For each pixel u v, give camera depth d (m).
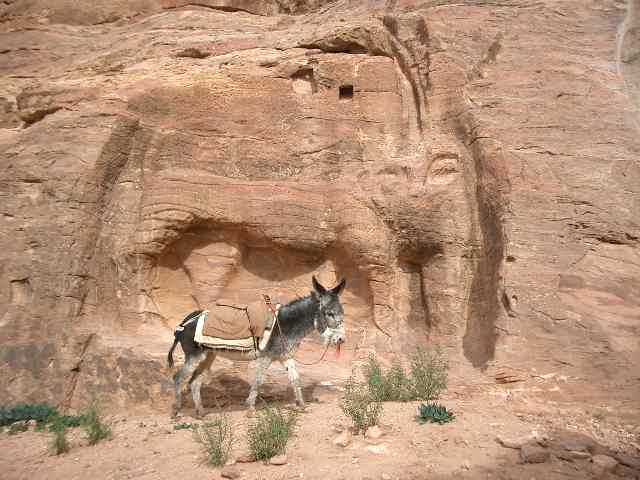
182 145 10.64
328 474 4.74
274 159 10.80
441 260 9.63
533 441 5.32
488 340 8.31
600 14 11.56
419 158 10.48
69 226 9.67
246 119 10.97
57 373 8.85
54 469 5.50
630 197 8.93
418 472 4.73
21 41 15.20
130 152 10.54
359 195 10.05
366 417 6.11
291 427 5.85
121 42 13.70
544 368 7.20
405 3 12.30
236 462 5.21
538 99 10.02
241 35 12.88
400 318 10.02
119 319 9.99
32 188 10.07
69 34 15.55
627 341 7.31
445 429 5.74
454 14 11.42
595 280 8.08
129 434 6.64
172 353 8.09
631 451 5.44
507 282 8.06
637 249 8.52
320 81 11.30
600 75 10.50
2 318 9.14
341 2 14.36
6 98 12.83
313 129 10.99
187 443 6.00
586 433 5.86
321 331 7.23
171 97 10.77
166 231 9.97
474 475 4.66
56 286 9.39
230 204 10.09
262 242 10.34
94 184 10.04
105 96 10.66
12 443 6.63
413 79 11.24
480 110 9.98
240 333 7.13
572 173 9.09
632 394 6.75
